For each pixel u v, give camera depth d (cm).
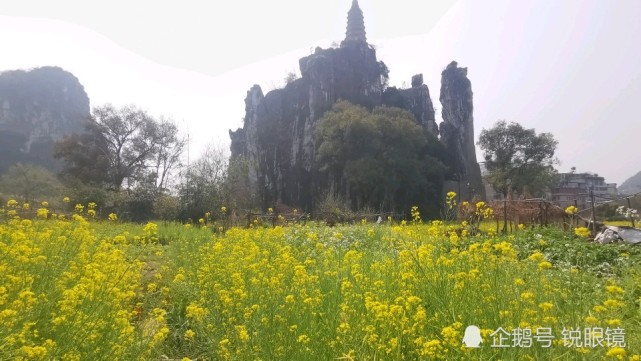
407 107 7144
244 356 354
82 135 5266
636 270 649
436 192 5269
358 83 6856
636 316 408
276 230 900
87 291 405
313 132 5612
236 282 496
